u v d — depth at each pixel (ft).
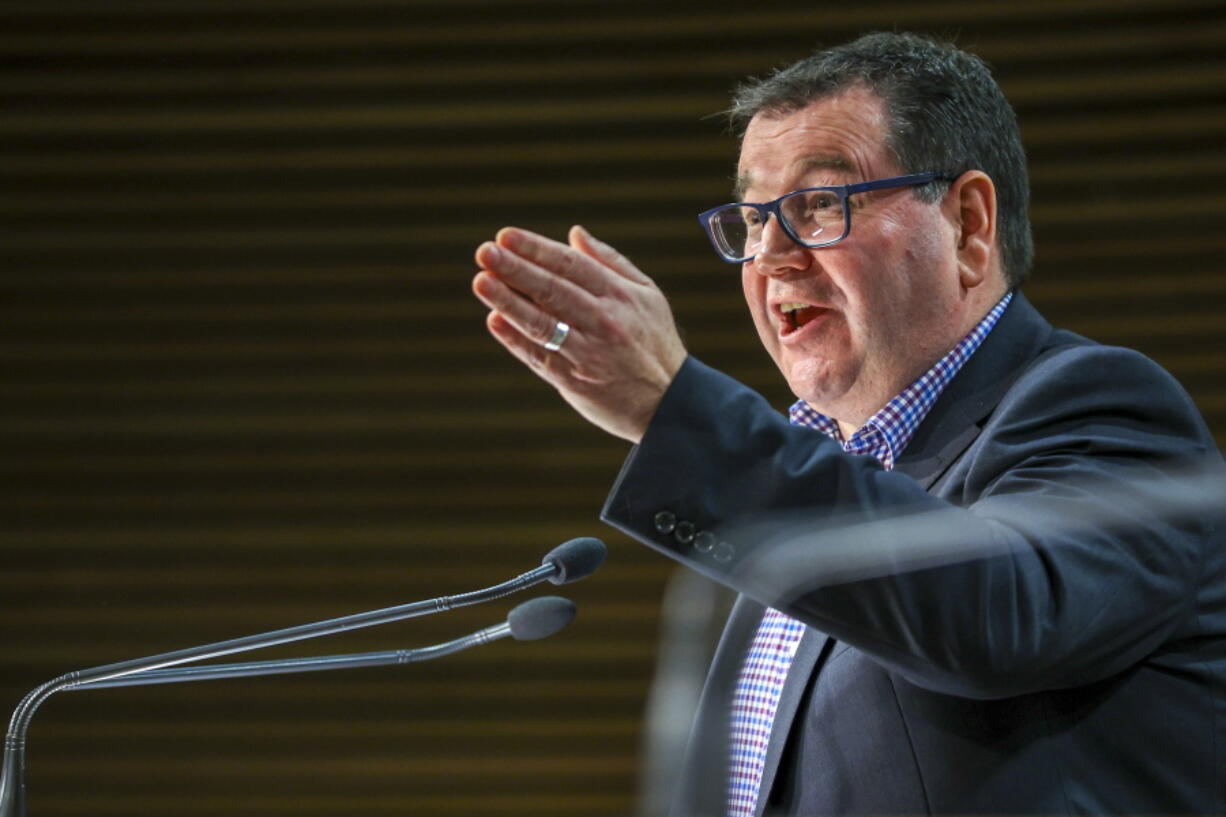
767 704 19.27
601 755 51.88
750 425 15.75
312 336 55.26
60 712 53.31
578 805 51.75
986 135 21.98
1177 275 51.01
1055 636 15.98
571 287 15.19
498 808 51.90
